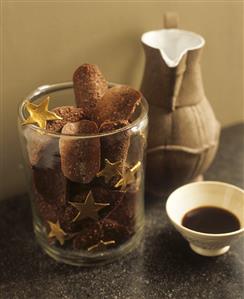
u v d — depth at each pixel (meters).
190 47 0.69
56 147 0.58
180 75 0.65
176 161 0.69
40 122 0.60
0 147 0.70
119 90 0.61
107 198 0.61
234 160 0.78
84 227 0.62
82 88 0.61
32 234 0.68
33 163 0.61
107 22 0.69
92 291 0.61
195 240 0.62
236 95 0.83
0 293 0.61
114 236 0.64
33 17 0.65
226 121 0.85
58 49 0.68
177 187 0.72
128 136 0.59
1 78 0.66
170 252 0.65
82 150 0.58
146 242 0.67
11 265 0.64
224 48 0.78
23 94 0.68
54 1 0.65
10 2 0.63
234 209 0.65
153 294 0.61
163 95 0.66
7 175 0.72
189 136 0.68
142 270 0.63
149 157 0.69
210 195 0.66
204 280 0.62
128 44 0.71
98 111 0.60
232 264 0.63
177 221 0.63
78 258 0.64
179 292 0.61
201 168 0.71
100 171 0.59
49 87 0.65
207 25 0.75
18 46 0.66
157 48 0.65
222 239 0.60
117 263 0.64
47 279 0.63
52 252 0.65
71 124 0.60
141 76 0.74
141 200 0.66
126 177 0.61
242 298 0.60
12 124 0.69
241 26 0.77
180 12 0.73
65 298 0.61
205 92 0.80
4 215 0.71
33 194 0.64
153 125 0.68
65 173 0.59
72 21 0.67
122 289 0.61
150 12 0.71
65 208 0.61
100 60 0.70
